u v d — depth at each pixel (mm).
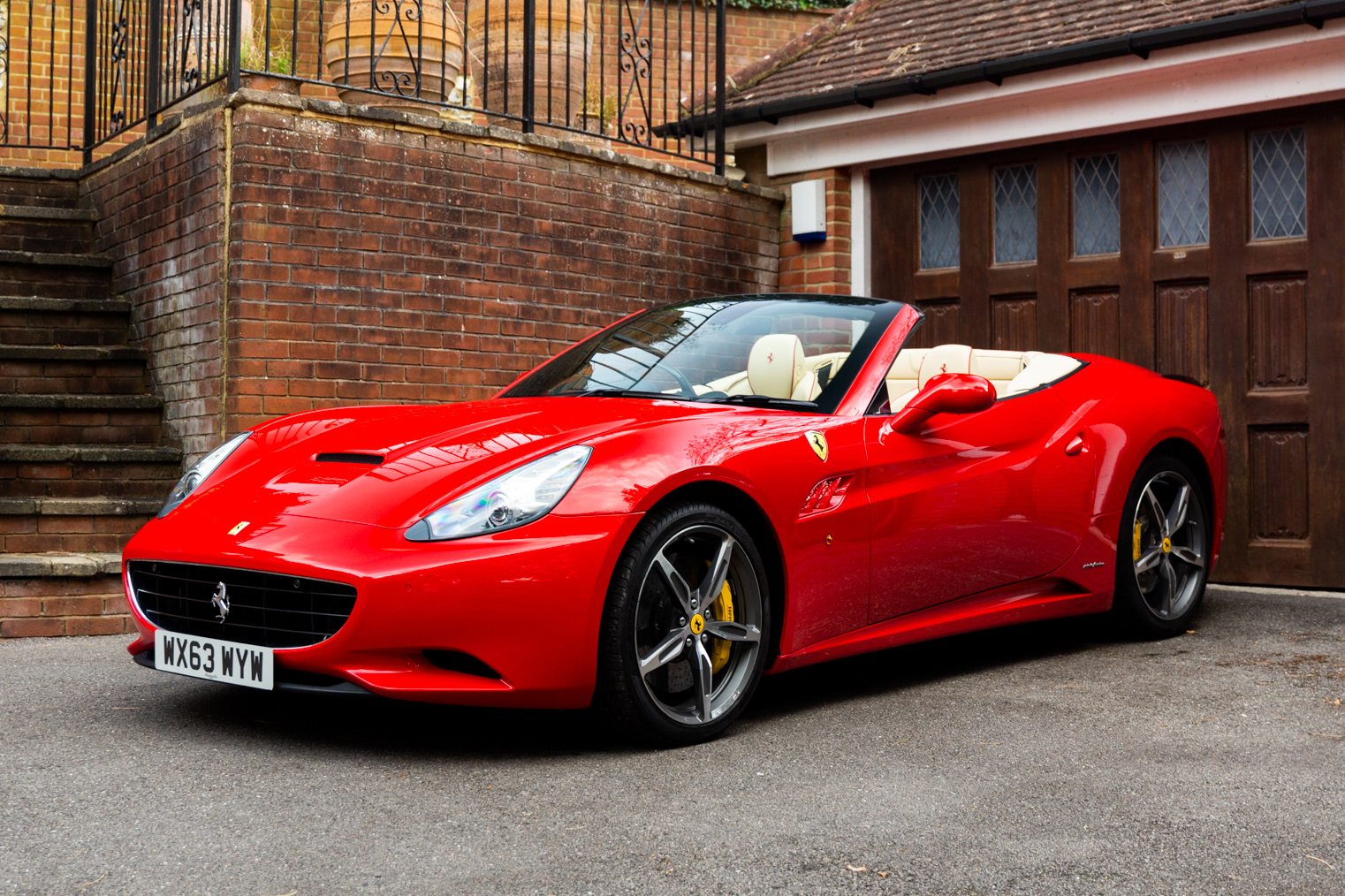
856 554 3277
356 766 2660
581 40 7137
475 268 5371
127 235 5594
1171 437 4332
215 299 4801
